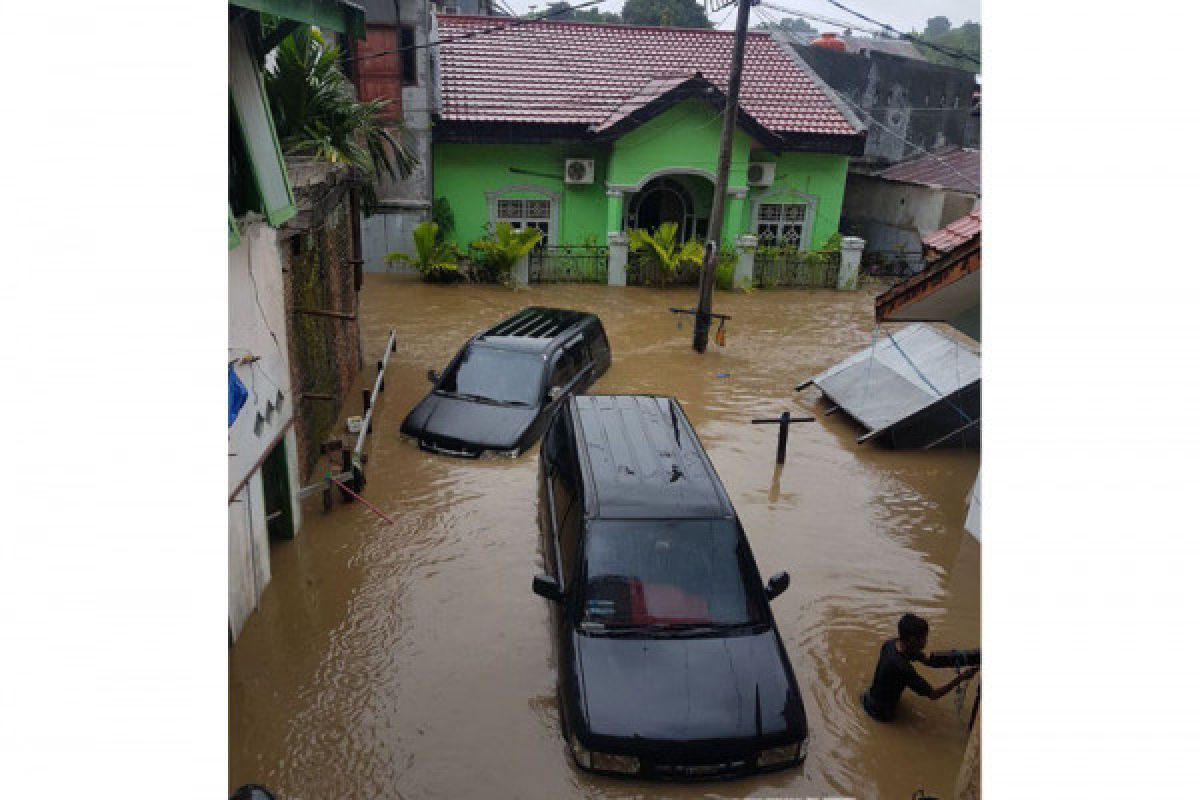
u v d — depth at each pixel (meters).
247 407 6.30
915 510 8.99
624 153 19.59
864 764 5.34
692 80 18.67
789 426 11.25
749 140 19.84
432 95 18.81
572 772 5.14
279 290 7.17
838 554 8.02
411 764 5.19
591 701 5.11
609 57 22.34
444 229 20.03
